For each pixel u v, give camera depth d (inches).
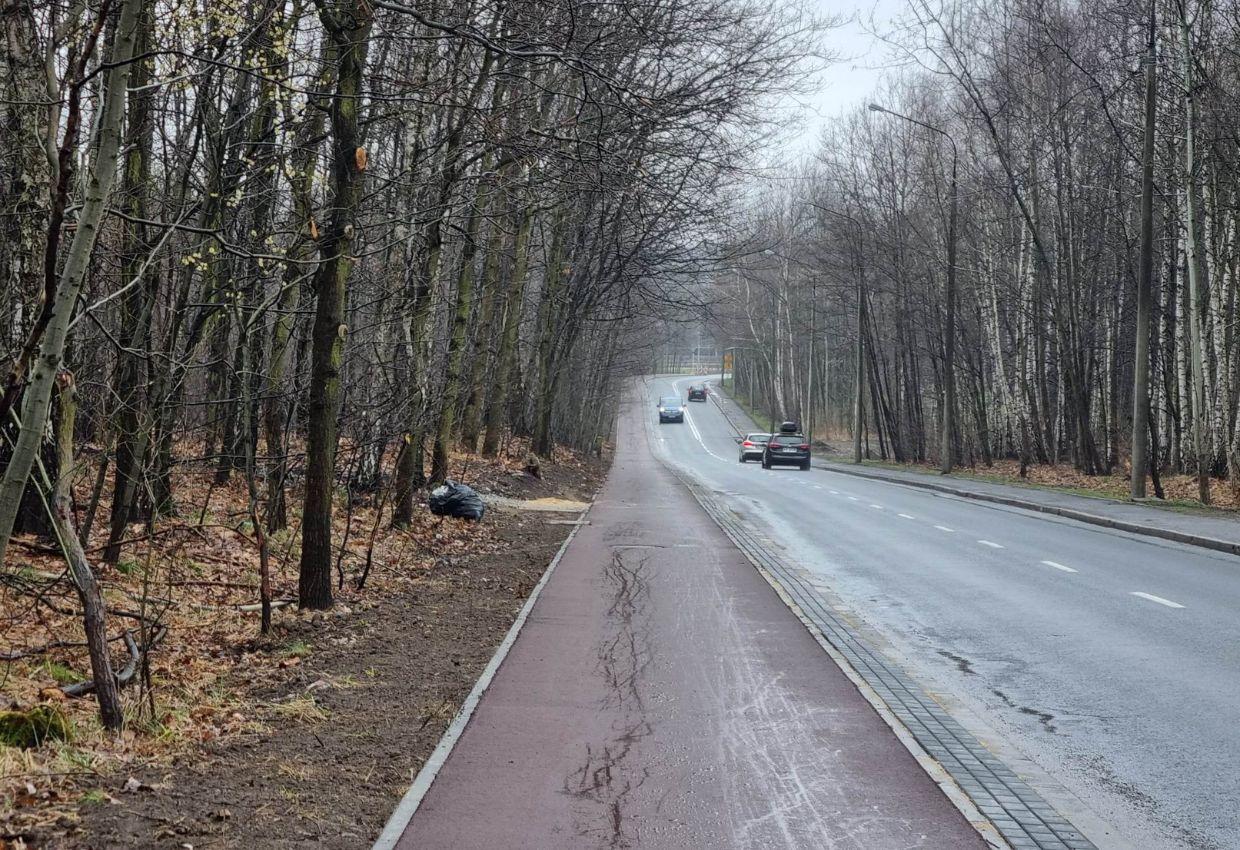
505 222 919.0
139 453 411.2
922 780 256.2
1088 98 1578.5
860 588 590.6
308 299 566.6
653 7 640.4
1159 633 459.5
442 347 951.0
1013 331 2218.3
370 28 442.3
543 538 824.3
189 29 370.3
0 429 313.9
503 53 387.5
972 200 1941.4
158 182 491.8
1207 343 1391.5
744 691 340.8
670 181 837.8
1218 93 1179.3
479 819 225.6
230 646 394.0
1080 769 277.4
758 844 215.3
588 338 2098.9
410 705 320.8
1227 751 293.1
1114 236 1662.2
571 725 299.1
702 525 934.4
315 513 459.8
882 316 2743.6
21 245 343.3
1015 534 885.2
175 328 430.9
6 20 346.6
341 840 210.8
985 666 398.3
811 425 3097.9
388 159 776.9
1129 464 1872.5
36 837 191.9
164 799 221.5
